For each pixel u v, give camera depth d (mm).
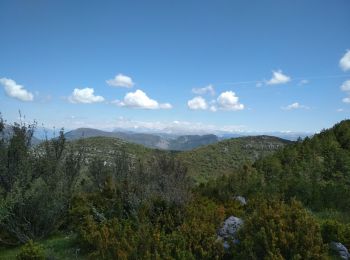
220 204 13766
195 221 10266
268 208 9852
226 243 9586
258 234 8508
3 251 12203
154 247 8805
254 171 20438
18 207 12891
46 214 13078
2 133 14234
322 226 10297
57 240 12320
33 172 14195
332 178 24594
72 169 15516
